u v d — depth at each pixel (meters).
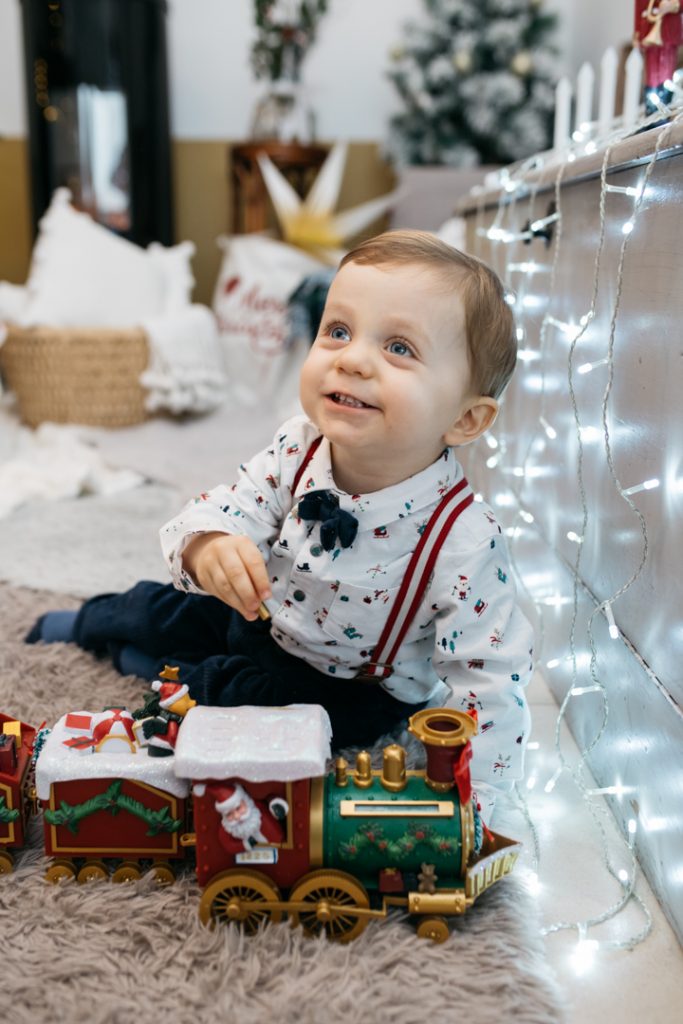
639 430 0.88
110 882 0.80
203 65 3.29
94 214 2.98
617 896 0.84
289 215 3.02
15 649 1.27
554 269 1.09
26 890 0.79
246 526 0.93
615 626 0.91
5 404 2.88
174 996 0.68
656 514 0.83
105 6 2.82
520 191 1.35
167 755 0.78
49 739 0.80
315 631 0.93
